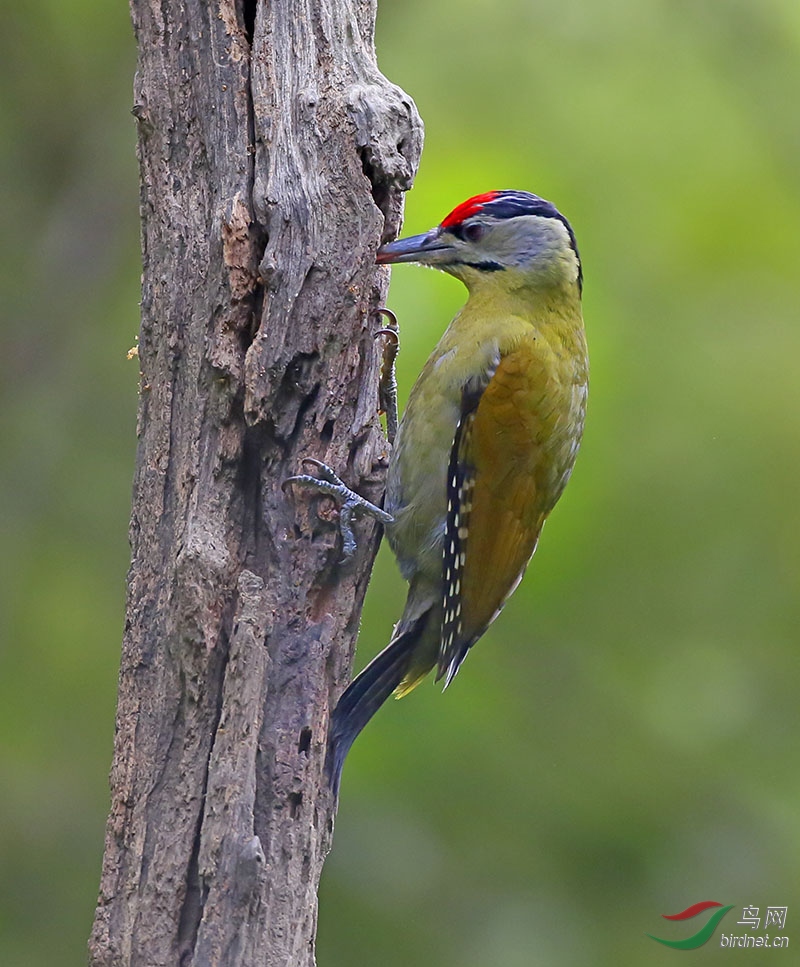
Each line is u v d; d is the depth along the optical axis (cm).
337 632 858
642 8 1504
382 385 962
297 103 850
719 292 1424
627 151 1462
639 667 1341
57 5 1543
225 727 804
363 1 888
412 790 1257
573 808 1284
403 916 1222
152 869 802
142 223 870
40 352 1558
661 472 1354
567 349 1007
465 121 1463
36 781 1348
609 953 1232
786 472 1364
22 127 1580
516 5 1502
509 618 1329
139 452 862
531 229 998
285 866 807
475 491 979
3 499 1491
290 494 852
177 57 857
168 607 830
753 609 1362
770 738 1333
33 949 1280
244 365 834
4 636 1423
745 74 1502
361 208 850
